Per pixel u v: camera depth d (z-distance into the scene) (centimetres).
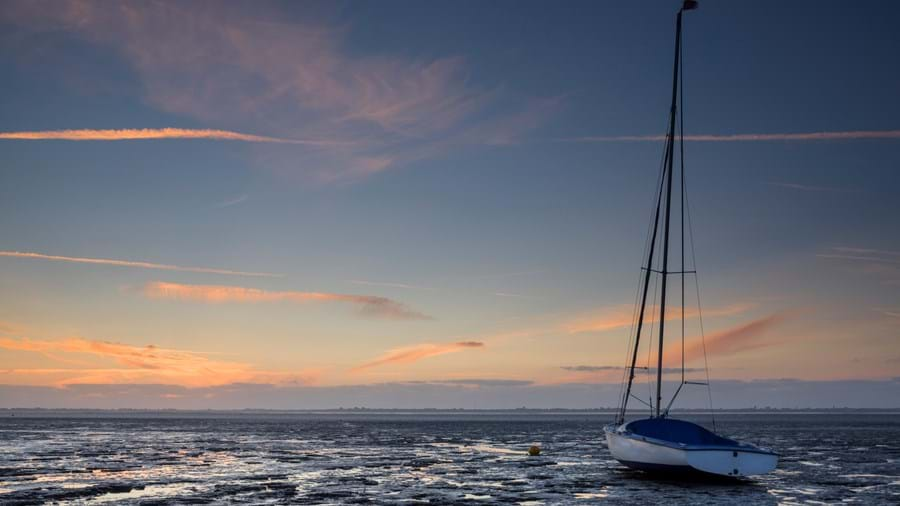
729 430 10644
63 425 12200
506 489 3275
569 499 2958
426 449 6056
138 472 3953
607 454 5425
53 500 2905
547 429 11481
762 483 3459
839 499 2967
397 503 2872
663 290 3744
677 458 3091
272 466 4372
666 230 3797
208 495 3059
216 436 8225
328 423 15850
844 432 9712
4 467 4197
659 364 3688
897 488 3312
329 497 3019
